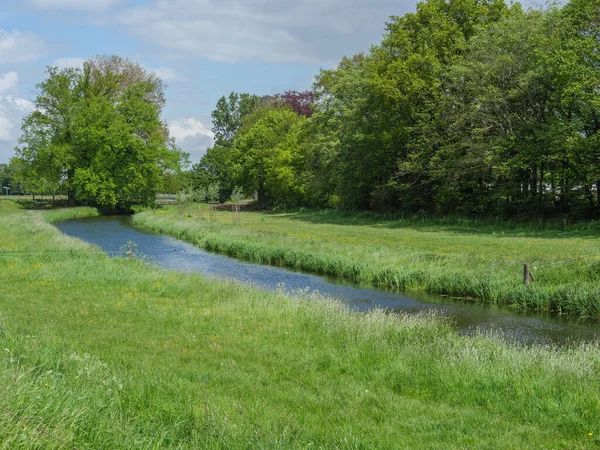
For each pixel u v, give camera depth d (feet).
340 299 62.75
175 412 22.21
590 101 99.40
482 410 25.82
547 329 49.19
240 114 396.16
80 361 26.71
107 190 209.46
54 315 43.27
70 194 231.50
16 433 15.81
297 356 34.04
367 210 189.88
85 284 58.29
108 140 211.00
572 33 112.57
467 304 60.23
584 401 25.44
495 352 33.83
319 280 76.33
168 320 42.96
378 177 174.91
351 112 164.25
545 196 127.65
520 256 77.46
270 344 36.76
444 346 35.88
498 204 134.51
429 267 72.95
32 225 126.21
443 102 136.26
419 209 166.81
